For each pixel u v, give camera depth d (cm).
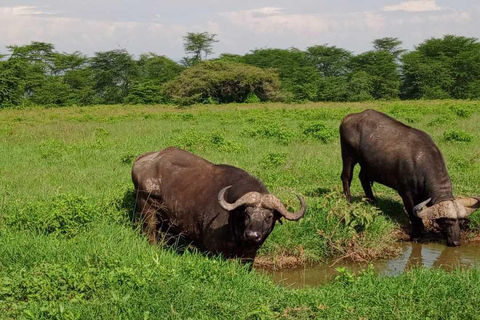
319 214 858
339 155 1439
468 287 586
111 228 766
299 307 531
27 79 5953
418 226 921
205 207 706
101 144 1567
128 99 6066
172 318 511
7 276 583
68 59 7556
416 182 912
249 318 515
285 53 8362
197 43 8662
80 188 1030
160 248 736
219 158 1355
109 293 550
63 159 1371
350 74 7550
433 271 659
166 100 5975
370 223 868
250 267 716
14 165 1295
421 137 949
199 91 5256
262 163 1280
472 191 1059
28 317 507
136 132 2011
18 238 698
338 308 536
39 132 1994
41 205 787
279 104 4866
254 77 5388
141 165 788
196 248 737
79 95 6544
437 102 4691
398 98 7038
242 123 2459
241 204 635
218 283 586
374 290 582
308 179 1172
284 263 795
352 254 822
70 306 529
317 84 6562
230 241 679
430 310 536
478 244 896
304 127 1967
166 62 7712
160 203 758
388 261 823
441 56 7406
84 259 636
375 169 983
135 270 590
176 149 789
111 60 7038
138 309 522
